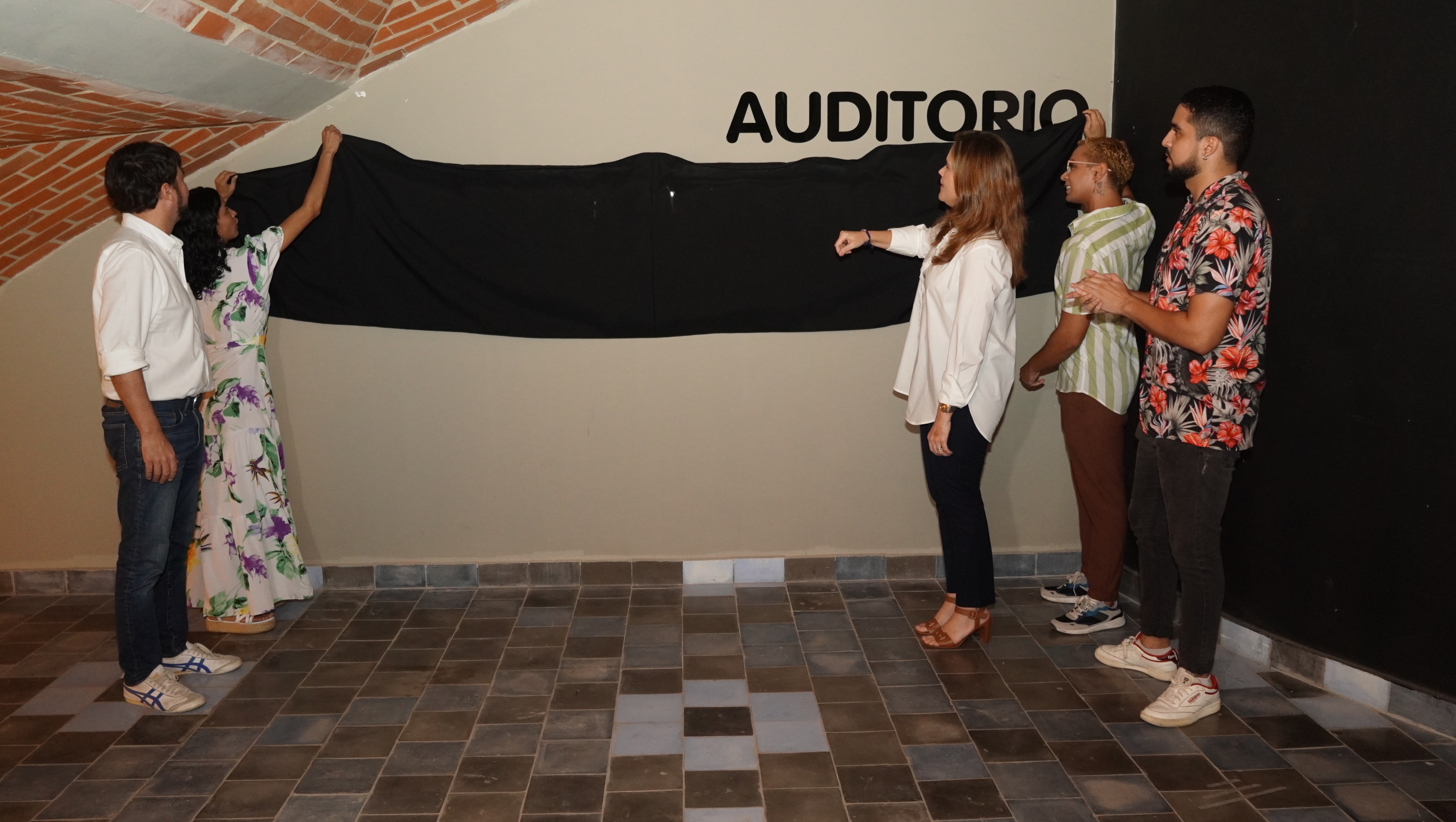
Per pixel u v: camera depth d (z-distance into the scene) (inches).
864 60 155.0
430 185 154.0
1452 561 108.7
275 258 144.6
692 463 164.9
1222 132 109.7
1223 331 108.2
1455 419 106.3
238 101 131.9
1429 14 104.9
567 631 147.3
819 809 100.7
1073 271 136.2
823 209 156.3
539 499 165.2
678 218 156.3
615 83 154.4
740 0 153.0
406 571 165.5
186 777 107.8
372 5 128.1
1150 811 99.6
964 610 140.3
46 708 124.1
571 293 158.1
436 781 106.5
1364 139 113.2
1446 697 111.3
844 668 134.0
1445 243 105.4
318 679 131.6
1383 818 97.5
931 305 133.0
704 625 149.1
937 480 135.9
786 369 162.2
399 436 162.9
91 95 111.8
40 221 145.9
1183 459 114.7
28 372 159.5
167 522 122.3
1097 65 157.2
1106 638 143.3
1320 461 122.3
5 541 163.9
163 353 119.1
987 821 98.4
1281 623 130.2
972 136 128.7
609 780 106.3
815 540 167.6
